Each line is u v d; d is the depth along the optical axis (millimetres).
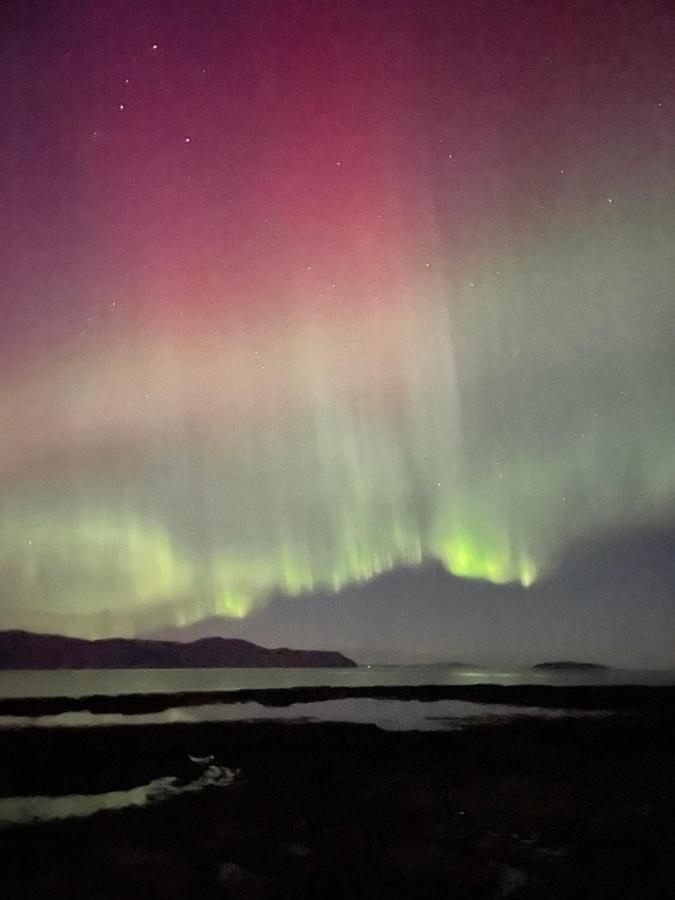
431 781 16359
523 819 12992
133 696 37188
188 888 9555
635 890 9422
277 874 10125
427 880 9844
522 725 25188
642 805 14008
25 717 27391
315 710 31219
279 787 15773
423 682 51781
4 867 10367
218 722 25578
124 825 12688
